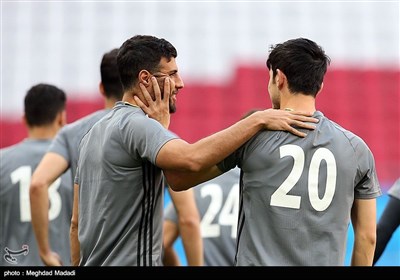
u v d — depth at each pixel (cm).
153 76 1346
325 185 1245
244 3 6028
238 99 5641
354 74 5809
